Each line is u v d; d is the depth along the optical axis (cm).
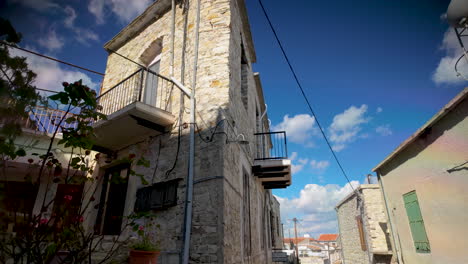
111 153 618
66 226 230
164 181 477
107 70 827
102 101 633
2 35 154
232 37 614
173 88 575
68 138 239
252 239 623
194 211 428
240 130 616
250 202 661
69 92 218
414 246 670
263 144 1009
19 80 168
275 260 1050
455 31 393
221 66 551
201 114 509
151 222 459
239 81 667
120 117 500
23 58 167
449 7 376
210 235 402
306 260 3384
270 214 1130
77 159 249
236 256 455
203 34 598
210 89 530
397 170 743
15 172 498
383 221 1069
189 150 470
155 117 507
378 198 1105
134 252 324
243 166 614
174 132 519
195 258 396
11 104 169
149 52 721
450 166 524
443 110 519
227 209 434
